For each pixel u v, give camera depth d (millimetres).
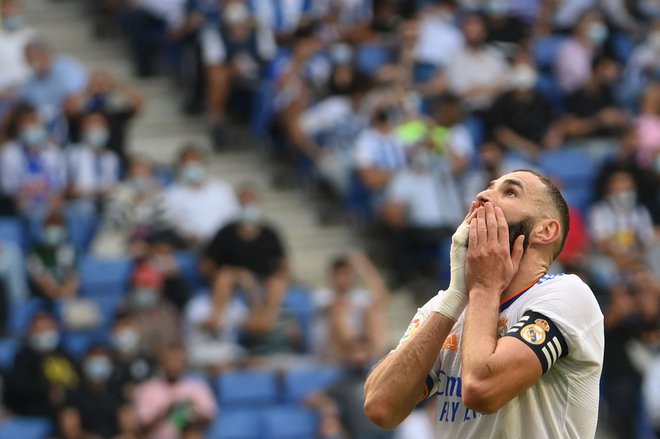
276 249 33438
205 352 31531
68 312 31719
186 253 34750
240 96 40062
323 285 36188
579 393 9773
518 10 45969
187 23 40531
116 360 30000
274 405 31109
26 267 32812
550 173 38375
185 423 29328
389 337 34094
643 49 44094
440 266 34312
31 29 44000
